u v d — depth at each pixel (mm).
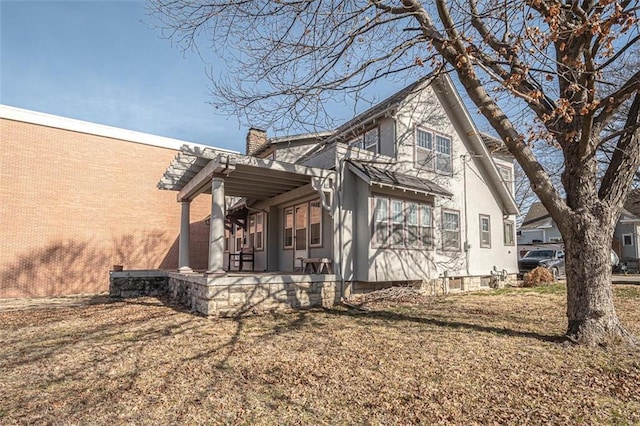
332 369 4711
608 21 4469
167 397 3953
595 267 5754
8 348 6027
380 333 6551
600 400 3814
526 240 32750
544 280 15469
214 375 4555
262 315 8344
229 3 6141
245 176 10398
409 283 11867
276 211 14148
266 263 13992
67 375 4672
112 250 16438
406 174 12297
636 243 28859
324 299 9875
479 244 14992
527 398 3859
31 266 14641
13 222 14438
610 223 5816
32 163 14953
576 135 5812
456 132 14578
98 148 16453
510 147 6172
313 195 11922
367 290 10883
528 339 6082
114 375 4629
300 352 5438
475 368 4719
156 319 8094
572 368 4699
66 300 12844
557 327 6992
